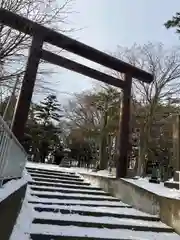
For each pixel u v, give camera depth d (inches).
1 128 128.9
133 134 1040.8
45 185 368.2
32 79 272.7
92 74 424.2
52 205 270.5
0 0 218.5
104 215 273.1
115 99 1053.2
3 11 213.9
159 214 289.9
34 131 1299.2
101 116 1139.9
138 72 471.5
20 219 200.1
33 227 203.5
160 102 871.1
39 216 229.0
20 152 233.1
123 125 442.6
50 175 442.6
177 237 239.8
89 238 201.5
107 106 1079.0
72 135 1385.3
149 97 853.2
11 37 216.2
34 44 295.7
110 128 1075.9
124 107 450.6
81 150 1476.4
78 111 1220.5
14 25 217.6
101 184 429.7
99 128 1134.4
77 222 231.1
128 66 461.7
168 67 857.5
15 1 222.4
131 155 1114.7
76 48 392.2
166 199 280.1
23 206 231.8
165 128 1027.3
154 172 452.4
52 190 345.7
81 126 1217.4
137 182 368.2
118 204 343.3
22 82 265.6
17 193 168.6
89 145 1376.7
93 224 236.1
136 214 291.9
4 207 114.8
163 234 245.4
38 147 1352.1
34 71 275.6
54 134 1413.6
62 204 285.4
